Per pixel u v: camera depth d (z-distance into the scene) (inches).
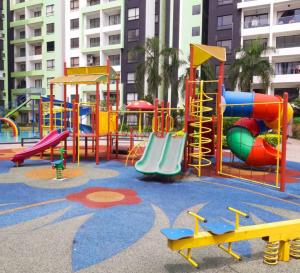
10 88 2411.4
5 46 2378.2
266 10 1630.2
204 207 287.3
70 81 522.6
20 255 184.4
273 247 182.9
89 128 676.1
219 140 441.7
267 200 317.4
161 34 1934.1
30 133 1270.9
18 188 349.7
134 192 338.6
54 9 2187.5
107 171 462.0
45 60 2252.7
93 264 174.4
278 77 1566.2
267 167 528.4
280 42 1617.9
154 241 206.5
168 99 1619.1
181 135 462.0
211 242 170.1
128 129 1218.0
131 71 1915.6
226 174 438.9
